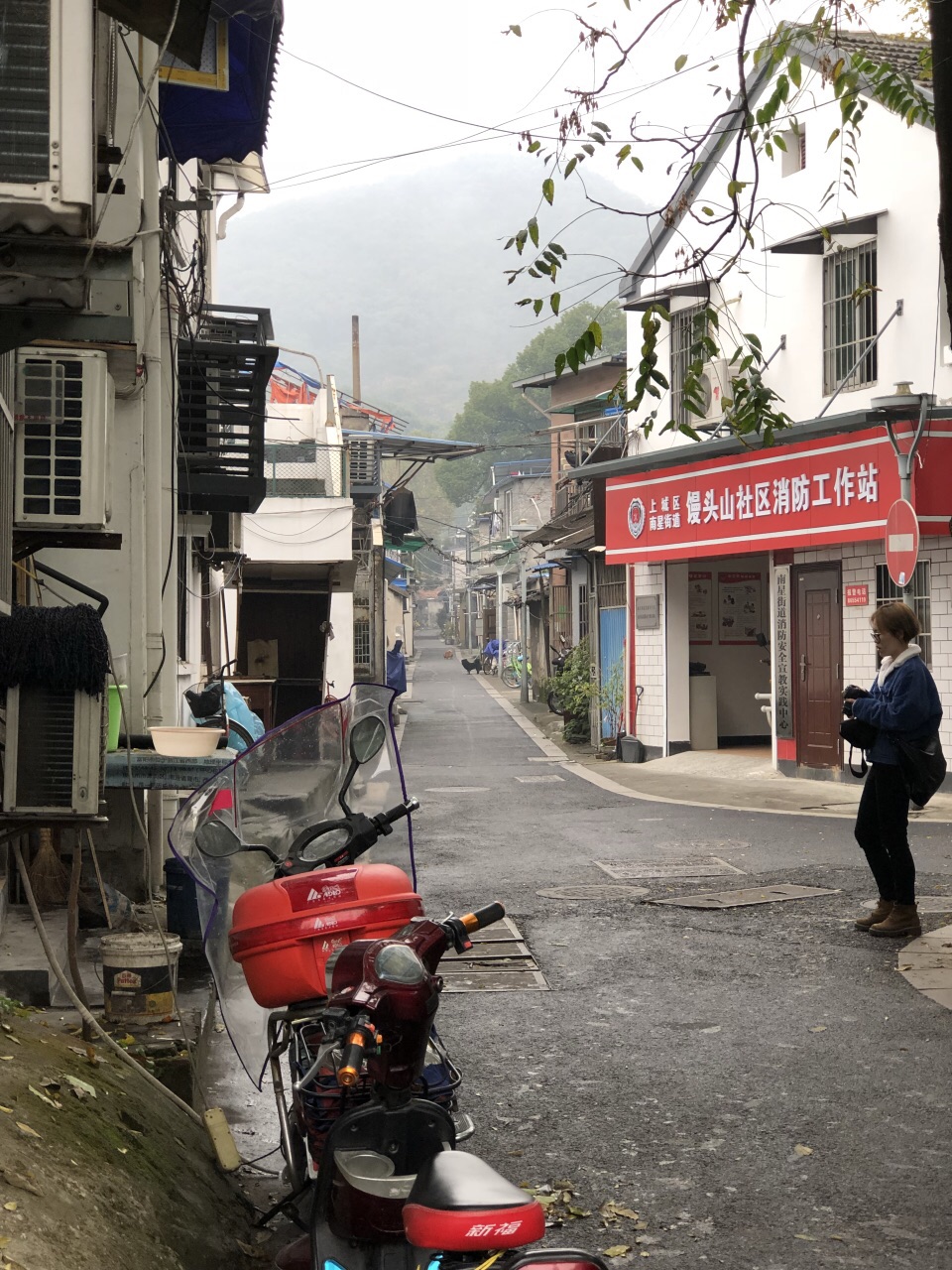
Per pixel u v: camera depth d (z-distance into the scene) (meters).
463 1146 4.95
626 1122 5.17
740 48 6.09
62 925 7.33
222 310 12.54
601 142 6.02
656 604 22.34
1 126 3.69
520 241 6.05
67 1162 3.51
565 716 27.88
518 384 36.25
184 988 6.79
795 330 18.44
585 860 11.54
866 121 16.83
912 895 8.27
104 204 4.15
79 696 4.30
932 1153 4.76
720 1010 6.75
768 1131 5.02
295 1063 3.68
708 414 19.88
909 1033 6.24
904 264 16.33
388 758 4.18
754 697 23.44
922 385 16.11
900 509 13.92
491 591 72.38
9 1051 4.28
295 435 25.64
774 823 13.73
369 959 3.00
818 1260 3.94
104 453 6.63
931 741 8.12
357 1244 3.04
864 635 17.12
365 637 34.28
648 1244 4.07
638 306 21.86
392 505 37.09
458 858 11.76
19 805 4.29
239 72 9.66
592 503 24.64
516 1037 6.38
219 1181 4.36
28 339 4.26
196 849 4.02
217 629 20.16
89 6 3.72
